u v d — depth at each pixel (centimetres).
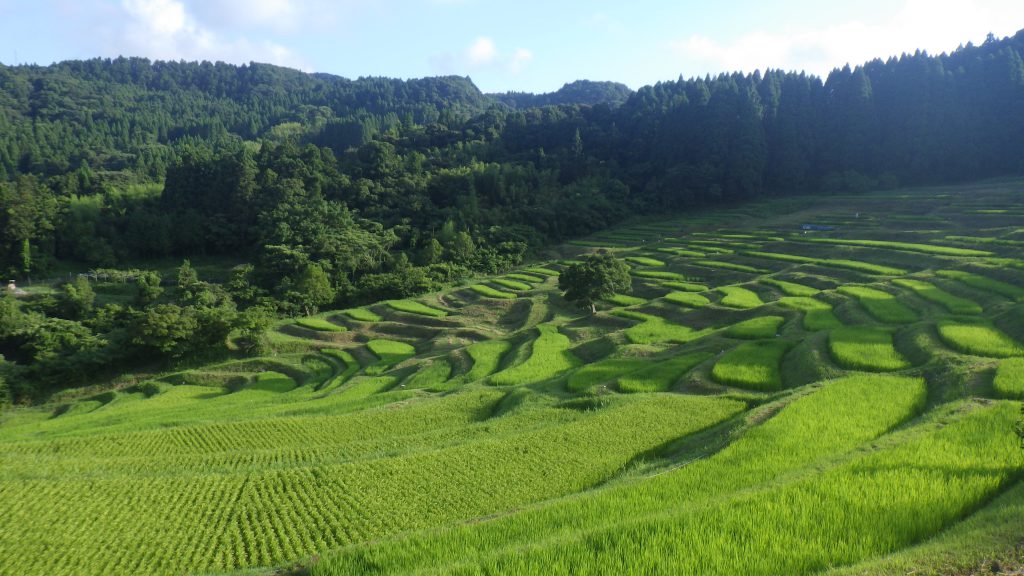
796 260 8044
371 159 15812
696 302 6662
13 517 2398
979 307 4741
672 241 10744
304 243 11438
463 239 11694
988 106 11694
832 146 13362
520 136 18725
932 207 9650
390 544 1738
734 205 13375
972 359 3244
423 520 2286
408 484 2589
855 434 2467
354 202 14175
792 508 1606
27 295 10200
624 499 1961
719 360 4112
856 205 10994
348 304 10319
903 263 6994
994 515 1455
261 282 10688
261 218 12625
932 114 12081
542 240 12888
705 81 16850
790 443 2383
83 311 9300
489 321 8250
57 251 12394
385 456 2973
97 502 2523
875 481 1762
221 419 4416
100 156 18575
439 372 5697
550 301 8631
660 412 3312
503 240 12462
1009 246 6606
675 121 15325
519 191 14688
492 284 10269
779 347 4350
